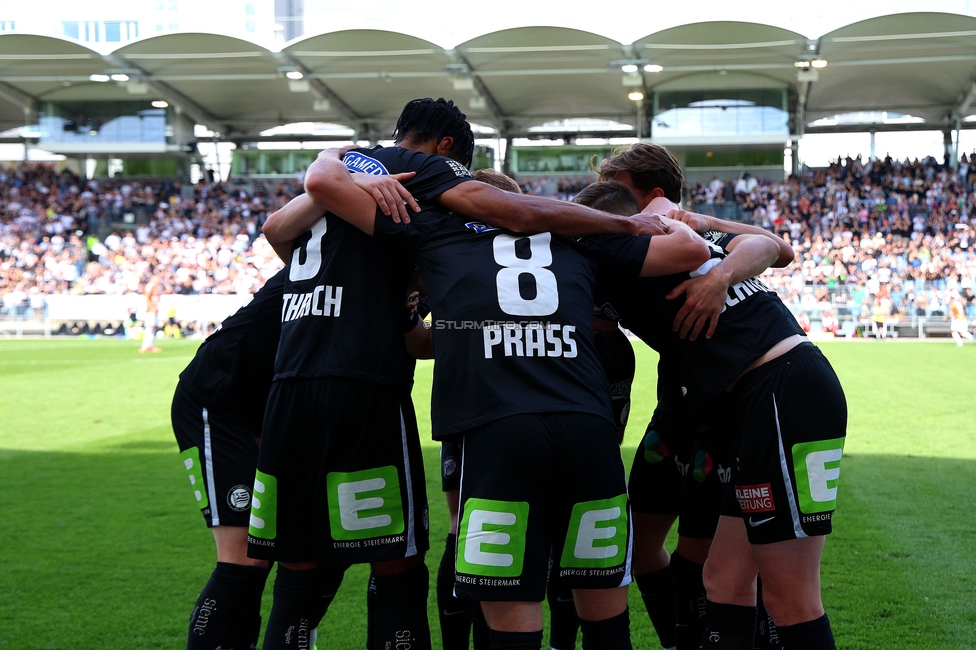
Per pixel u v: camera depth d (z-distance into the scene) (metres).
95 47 23.78
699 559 2.60
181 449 2.60
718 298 2.19
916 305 20.67
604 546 1.98
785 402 2.13
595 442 1.95
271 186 30.06
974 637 3.04
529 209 2.08
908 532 4.43
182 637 3.12
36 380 12.19
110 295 22.42
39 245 24.69
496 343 1.96
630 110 29.72
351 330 2.16
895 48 23.03
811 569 2.12
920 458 6.48
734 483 2.25
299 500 2.21
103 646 3.03
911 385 11.02
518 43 23.23
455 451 2.77
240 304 2.68
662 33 22.59
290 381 2.19
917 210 24.45
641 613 3.42
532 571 1.90
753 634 2.27
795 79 26.05
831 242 23.61
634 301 2.29
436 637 3.19
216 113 30.62
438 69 25.14
